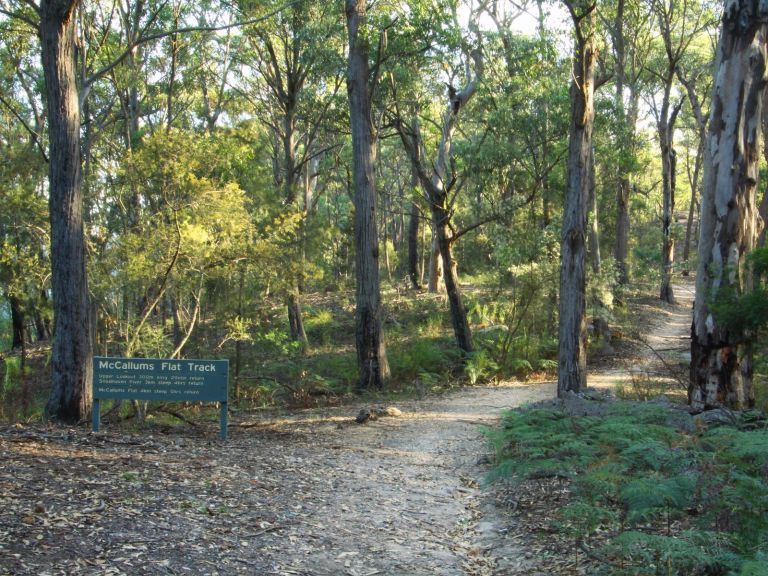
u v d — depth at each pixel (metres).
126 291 13.95
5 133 21.58
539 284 22.20
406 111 23.91
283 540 5.64
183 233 12.75
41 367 25.00
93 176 14.27
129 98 26.28
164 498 6.29
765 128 21.59
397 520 6.66
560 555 5.64
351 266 39.47
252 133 18.50
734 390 10.90
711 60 34.16
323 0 23.84
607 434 6.53
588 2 13.26
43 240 15.90
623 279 33.00
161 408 13.97
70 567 4.47
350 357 22.78
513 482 7.92
